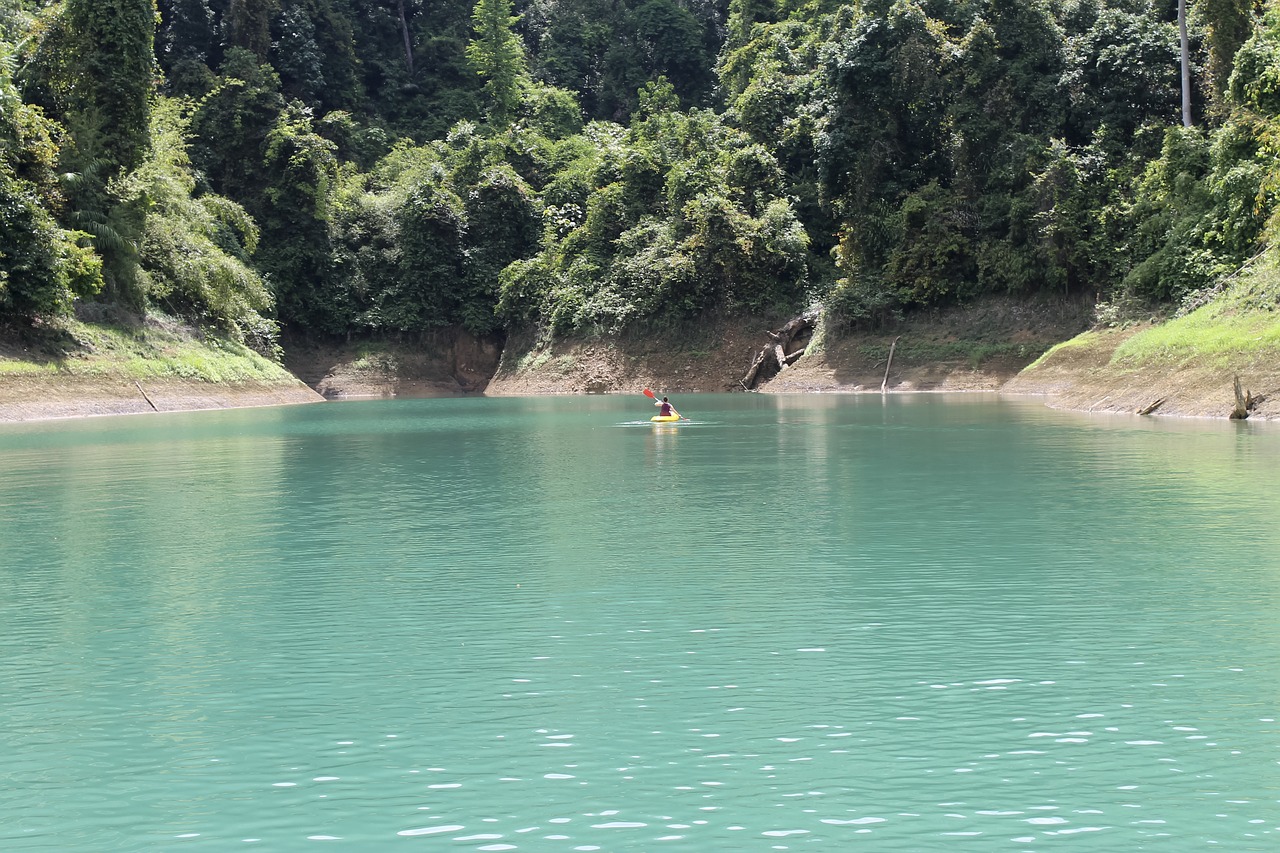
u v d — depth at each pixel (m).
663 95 94.75
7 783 6.71
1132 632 9.42
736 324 66.06
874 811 6.11
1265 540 13.22
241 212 65.31
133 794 6.53
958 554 12.80
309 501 18.31
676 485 19.58
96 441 31.00
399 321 76.00
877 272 62.06
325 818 6.16
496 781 6.60
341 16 92.69
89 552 13.84
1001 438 26.94
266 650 9.38
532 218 79.31
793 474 20.80
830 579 11.65
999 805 6.16
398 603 10.95
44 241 44.31
